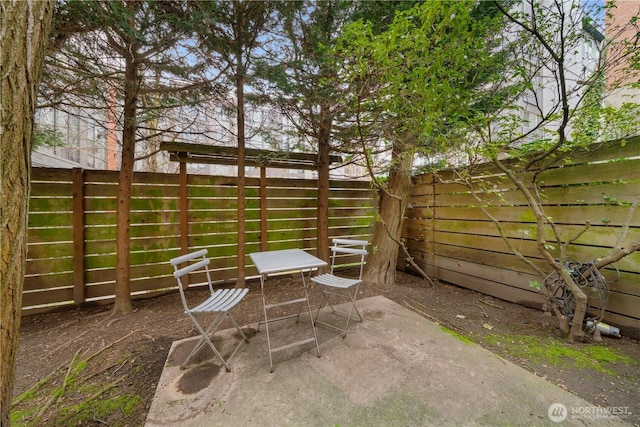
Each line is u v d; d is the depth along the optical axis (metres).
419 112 2.08
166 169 6.65
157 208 3.06
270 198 3.67
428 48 1.82
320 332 2.11
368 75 2.01
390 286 3.36
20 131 0.81
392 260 3.54
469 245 3.21
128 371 1.69
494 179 2.90
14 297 0.82
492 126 2.82
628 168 1.99
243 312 2.59
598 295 2.09
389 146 3.46
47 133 2.84
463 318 2.40
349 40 1.88
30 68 0.83
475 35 2.00
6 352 0.80
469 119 2.22
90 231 2.80
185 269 1.79
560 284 2.18
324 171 3.60
